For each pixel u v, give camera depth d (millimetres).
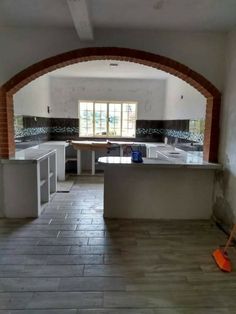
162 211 3988
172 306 2119
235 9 2887
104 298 2195
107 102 7438
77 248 3041
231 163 3482
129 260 2805
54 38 3584
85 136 7496
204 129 4227
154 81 7355
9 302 2123
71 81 7246
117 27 3488
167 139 6852
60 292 2258
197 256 2918
